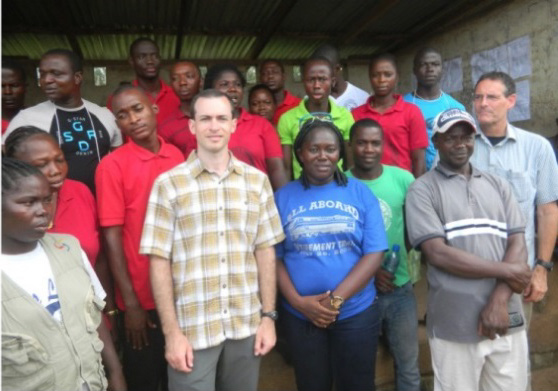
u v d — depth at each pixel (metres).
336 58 3.74
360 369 2.11
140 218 2.10
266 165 2.78
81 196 2.05
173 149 2.26
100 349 1.61
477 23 4.67
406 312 2.40
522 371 2.07
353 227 2.04
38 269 1.48
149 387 2.24
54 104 2.42
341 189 2.11
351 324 2.07
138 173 2.10
